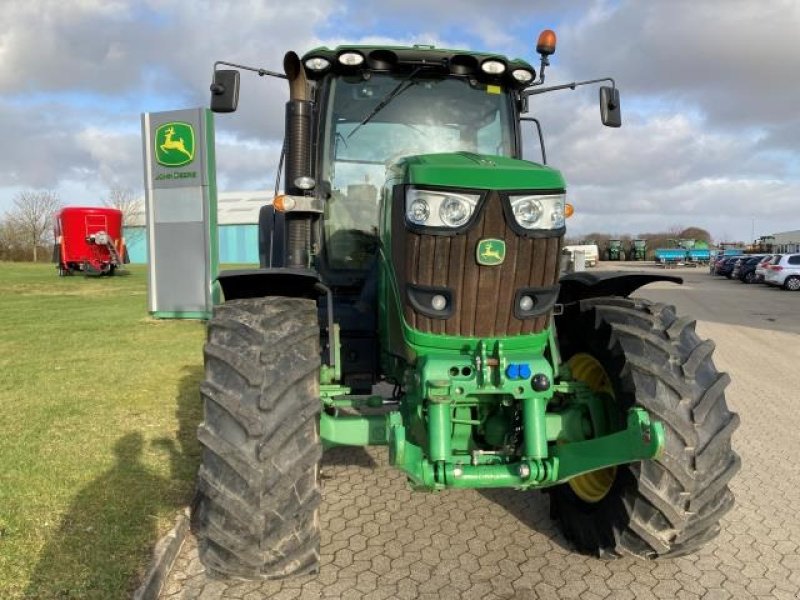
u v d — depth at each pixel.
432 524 4.05
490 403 3.34
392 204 3.28
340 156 4.51
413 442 3.25
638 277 3.70
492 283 3.03
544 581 3.35
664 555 3.21
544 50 4.50
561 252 3.12
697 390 3.10
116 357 9.19
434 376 3.04
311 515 2.81
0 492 4.18
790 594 3.25
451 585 3.31
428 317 3.07
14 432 5.51
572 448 3.16
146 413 6.14
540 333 3.17
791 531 4.00
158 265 12.49
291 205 3.82
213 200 12.27
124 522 3.77
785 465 5.26
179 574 3.39
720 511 3.08
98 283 25.95
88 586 3.10
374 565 3.52
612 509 3.27
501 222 2.97
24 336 11.33
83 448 5.09
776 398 7.73
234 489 2.74
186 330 11.98
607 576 3.40
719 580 3.38
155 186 12.26
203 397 2.86
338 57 4.29
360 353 4.14
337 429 3.21
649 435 2.81
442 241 2.98
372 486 4.69
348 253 4.57
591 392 3.49
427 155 3.31
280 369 2.86
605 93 4.59
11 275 30.56
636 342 3.23
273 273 3.21
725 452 3.09
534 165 3.17
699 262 60.53
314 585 3.30
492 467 3.10
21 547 3.46
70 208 29.36
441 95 4.54
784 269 30.17
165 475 4.52
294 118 3.86
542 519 4.12
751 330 14.96
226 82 4.26
